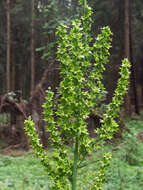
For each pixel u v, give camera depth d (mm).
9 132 10445
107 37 3004
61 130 3070
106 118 3049
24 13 14336
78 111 2990
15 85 15250
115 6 11719
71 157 6336
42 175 6426
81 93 3012
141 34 13406
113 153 7863
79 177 5973
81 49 2865
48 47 8594
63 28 2980
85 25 3113
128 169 6773
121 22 11602
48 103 3029
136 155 7773
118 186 5543
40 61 10820
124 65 3002
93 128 8172
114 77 9602
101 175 3049
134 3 12742
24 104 9562
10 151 9219
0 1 15359
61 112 3014
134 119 12812
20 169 6840
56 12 8852
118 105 3031
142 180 5957
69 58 2984
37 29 10680
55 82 7535
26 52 15227
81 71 2871
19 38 15242
